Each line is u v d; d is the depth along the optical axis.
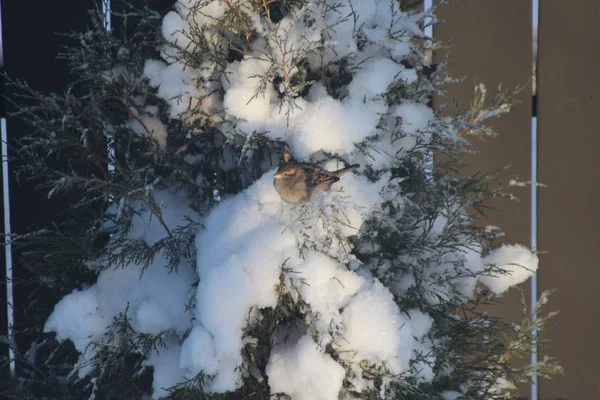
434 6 4.71
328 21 4.29
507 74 5.67
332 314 3.79
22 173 5.36
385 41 4.43
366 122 4.09
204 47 4.23
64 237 4.34
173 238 4.20
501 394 4.54
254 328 3.99
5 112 5.43
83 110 4.39
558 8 5.51
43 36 5.42
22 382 5.07
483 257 4.82
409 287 4.29
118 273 4.33
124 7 5.20
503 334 4.77
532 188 5.72
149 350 4.12
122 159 4.95
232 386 3.73
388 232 4.29
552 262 5.62
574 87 5.45
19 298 5.31
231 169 4.62
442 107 4.75
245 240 3.91
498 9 5.63
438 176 4.64
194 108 4.27
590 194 5.38
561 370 4.73
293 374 3.86
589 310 5.40
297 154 4.05
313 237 3.93
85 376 4.62
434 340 4.26
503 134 5.69
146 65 4.36
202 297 3.75
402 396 3.83
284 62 3.97
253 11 4.15
